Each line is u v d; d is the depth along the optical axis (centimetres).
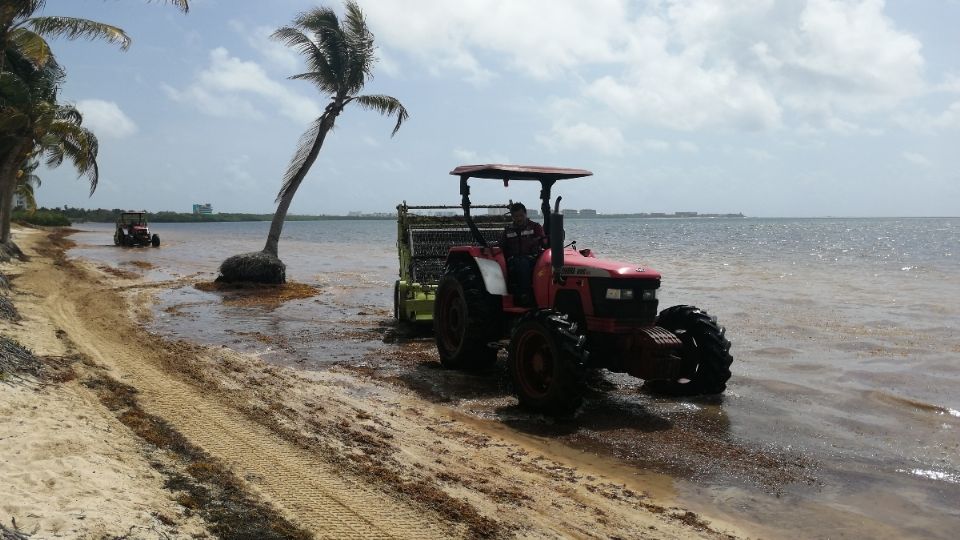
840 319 1162
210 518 379
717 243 4622
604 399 706
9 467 402
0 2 1338
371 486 451
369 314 1270
